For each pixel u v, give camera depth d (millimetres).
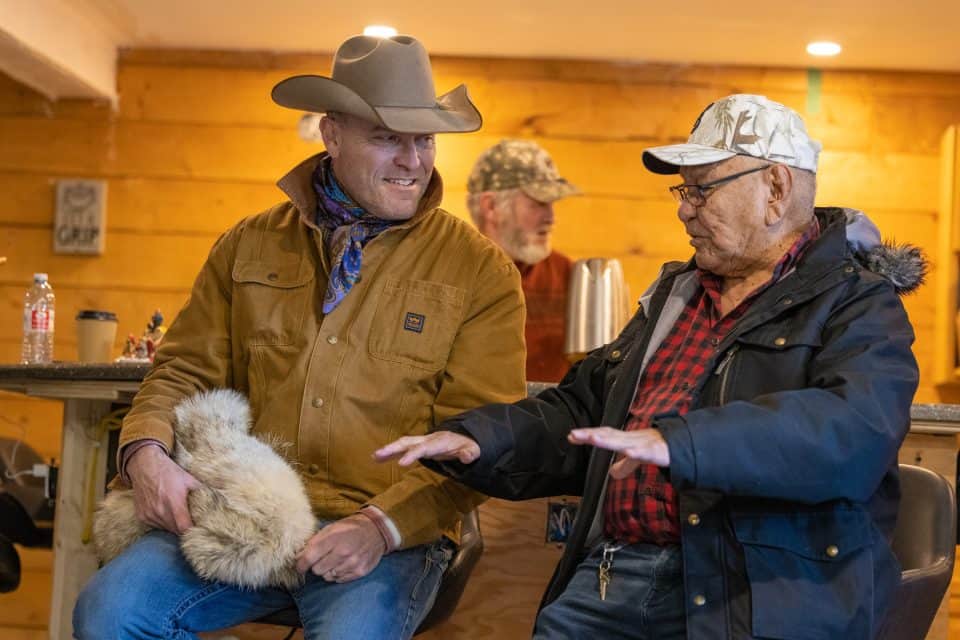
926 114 5008
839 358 1720
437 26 4684
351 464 2121
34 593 4637
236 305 2256
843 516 1686
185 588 1972
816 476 1592
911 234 4977
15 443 3256
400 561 2037
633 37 4742
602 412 2072
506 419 1949
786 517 1695
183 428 2066
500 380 2152
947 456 2477
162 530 2057
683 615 1814
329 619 1923
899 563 1935
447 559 2154
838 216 1941
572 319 3119
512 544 2473
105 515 2088
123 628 1890
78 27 4660
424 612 2061
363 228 2232
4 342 5027
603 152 5023
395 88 2197
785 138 1890
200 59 5062
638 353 1994
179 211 5043
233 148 5047
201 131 5059
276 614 2068
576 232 5004
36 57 4348
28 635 4613
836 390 1645
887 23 4453
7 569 2904
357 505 2121
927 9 4285
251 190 5039
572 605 1904
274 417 2158
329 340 2160
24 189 5062
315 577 2002
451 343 2182
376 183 2188
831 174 5008
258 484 1951
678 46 4832
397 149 2184
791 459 1585
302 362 2166
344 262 2199
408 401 2150
